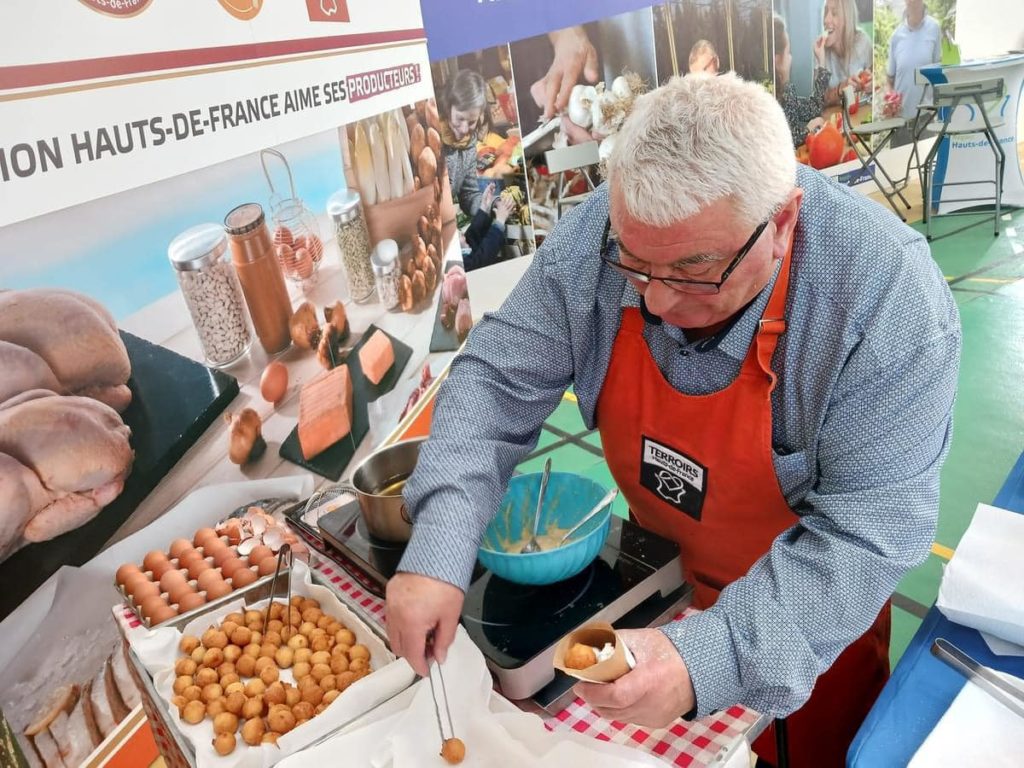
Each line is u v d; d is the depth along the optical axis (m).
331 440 2.17
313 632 1.15
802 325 0.99
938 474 0.96
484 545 1.18
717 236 0.83
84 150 1.35
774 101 0.89
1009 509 1.25
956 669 0.98
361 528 1.29
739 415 1.08
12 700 1.30
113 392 1.47
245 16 1.71
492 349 1.23
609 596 1.04
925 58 5.87
